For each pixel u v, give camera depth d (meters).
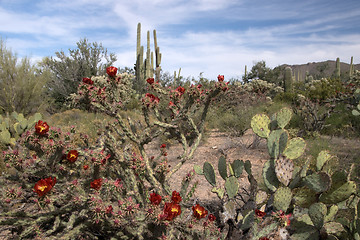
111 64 17.80
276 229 2.10
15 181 2.23
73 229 1.88
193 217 2.00
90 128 5.37
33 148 2.12
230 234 2.05
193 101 2.53
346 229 2.13
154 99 2.44
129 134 2.37
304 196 2.18
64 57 16.31
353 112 7.06
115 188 1.95
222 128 9.15
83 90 2.18
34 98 12.29
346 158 4.93
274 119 2.61
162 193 2.35
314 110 7.66
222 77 2.60
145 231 1.99
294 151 2.25
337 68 37.78
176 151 6.37
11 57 11.70
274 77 30.62
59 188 2.13
